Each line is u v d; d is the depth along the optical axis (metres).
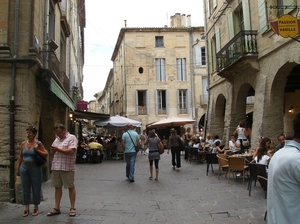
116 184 9.06
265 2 10.98
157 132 32.00
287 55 9.77
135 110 32.00
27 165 5.71
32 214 5.71
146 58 32.66
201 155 14.49
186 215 5.77
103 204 6.59
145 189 8.27
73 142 5.77
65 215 5.69
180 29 33.12
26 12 7.51
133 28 32.72
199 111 32.50
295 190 2.03
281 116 10.84
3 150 7.13
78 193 7.75
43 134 10.96
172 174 11.01
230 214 5.77
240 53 11.88
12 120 7.12
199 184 8.92
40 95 8.81
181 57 32.97
